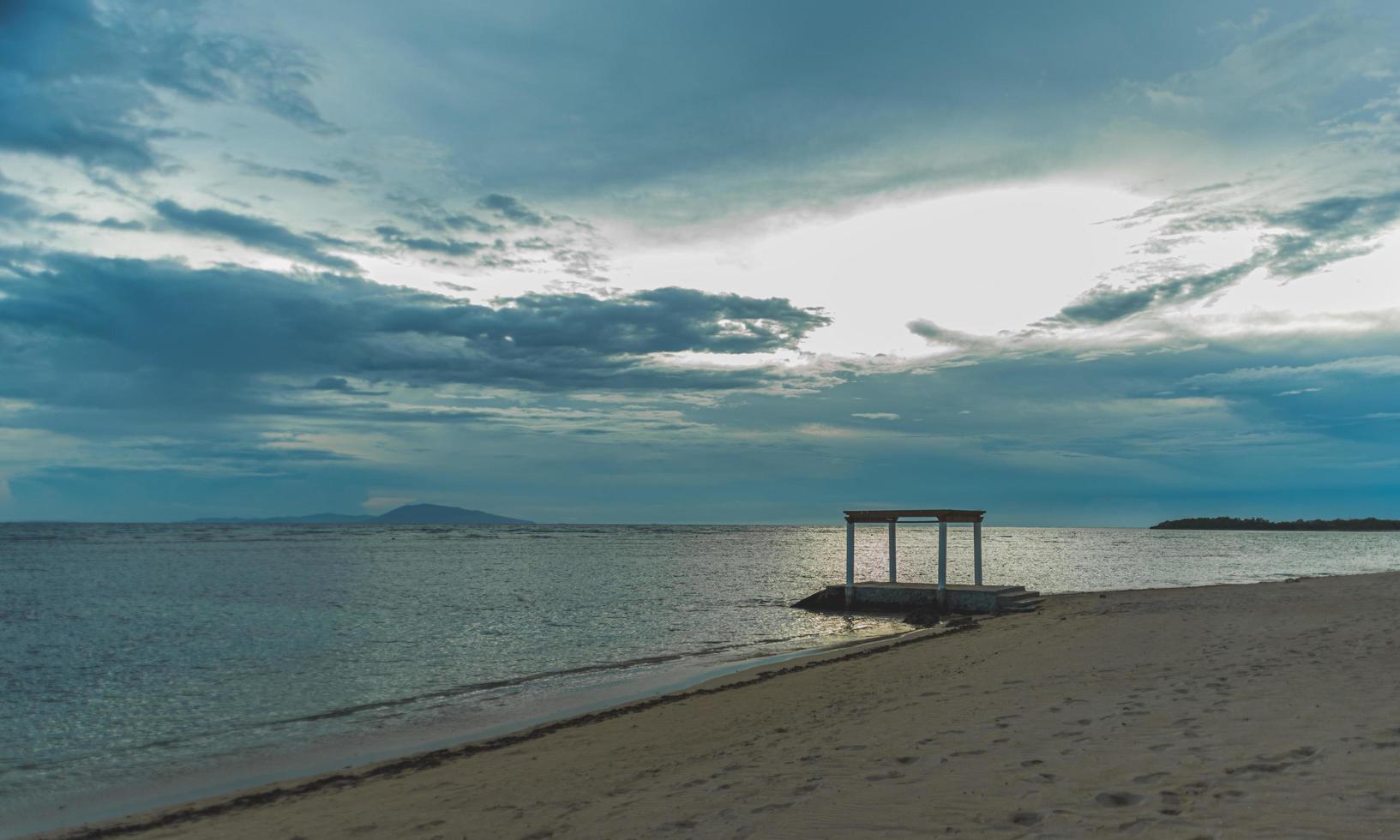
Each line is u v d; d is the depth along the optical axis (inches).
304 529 7805.1
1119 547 4827.8
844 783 255.8
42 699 667.4
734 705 514.0
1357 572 2240.4
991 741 292.8
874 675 573.0
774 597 1563.7
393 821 305.6
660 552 3836.1
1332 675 359.6
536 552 3708.2
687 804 259.0
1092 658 518.0
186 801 405.1
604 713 534.0
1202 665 435.2
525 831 262.2
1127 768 230.1
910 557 3535.9
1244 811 179.6
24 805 404.5
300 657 876.6
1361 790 184.9
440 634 1051.9
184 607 1373.0
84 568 2356.1
